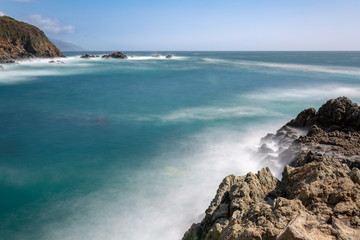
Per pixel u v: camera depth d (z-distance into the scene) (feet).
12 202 43.62
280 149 54.08
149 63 360.48
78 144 69.15
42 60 324.60
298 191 27.50
